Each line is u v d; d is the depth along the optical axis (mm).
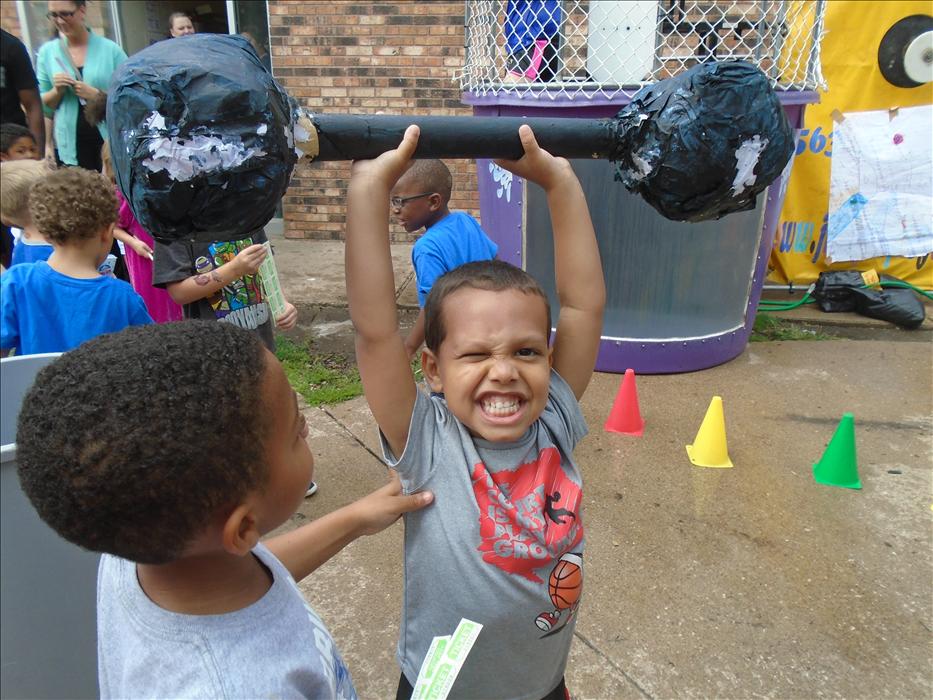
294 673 861
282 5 6480
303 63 6609
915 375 4309
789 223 5539
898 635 2277
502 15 4223
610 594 2441
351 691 1053
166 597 875
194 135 824
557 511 1323
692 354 4273
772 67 4059
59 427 745
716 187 1140
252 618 879
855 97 5230
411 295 5660
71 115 4977
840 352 4656
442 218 2754
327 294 5625
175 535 795
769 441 3514
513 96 3852
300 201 7090
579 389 1479
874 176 5320
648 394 4027
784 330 5035
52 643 1521
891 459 3359
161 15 7391
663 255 4051
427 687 1212
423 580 1351
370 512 1316
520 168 1267
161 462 746
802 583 2510
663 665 2152
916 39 4973
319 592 2459
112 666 894
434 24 6367
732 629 2295
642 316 4203
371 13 6402
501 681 1368
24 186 2869
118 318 2354
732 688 2074
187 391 765
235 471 803
